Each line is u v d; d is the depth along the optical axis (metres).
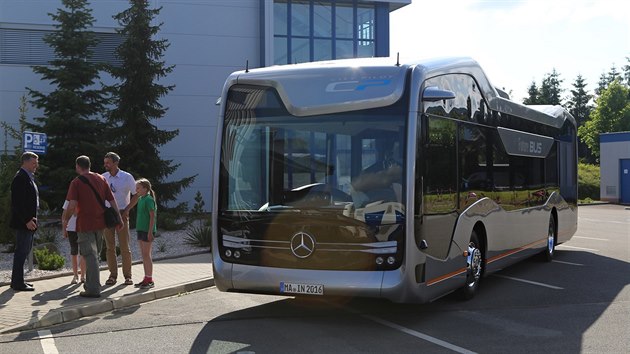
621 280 10.70
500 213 9.91
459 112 8.41
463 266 8.36
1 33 23.45
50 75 19.00
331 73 7.47
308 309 8.38
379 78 7.30
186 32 25.92
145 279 9.69
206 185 25.97
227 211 7.57
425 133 7.29
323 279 7.04
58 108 18.86
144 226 9.65
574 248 15.61
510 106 10.59
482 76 9.40
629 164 39.44
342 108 7.34
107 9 24.50
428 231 7.30
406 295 6.96
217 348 6.45
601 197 41.22
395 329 7.21
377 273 6.95
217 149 7.77
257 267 7.33
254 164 7.55
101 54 24.48
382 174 7.08
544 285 10.20
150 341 6.80
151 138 19.45
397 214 6.98
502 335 6.92
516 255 10.86
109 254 9.99
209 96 26.17
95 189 8.82
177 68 25.80
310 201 7.20
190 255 13.87
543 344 6.54
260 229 7.36
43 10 23.81
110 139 18.98
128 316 8.13
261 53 26.75
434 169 7.53
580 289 9.83
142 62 18.94
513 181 10.64
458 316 7.89
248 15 26.73
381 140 7.15
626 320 7.67
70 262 12.42
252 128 7.65
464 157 8.51
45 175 17.95
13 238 13.31
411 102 7.16
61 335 7.13
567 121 14.64
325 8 28.88
